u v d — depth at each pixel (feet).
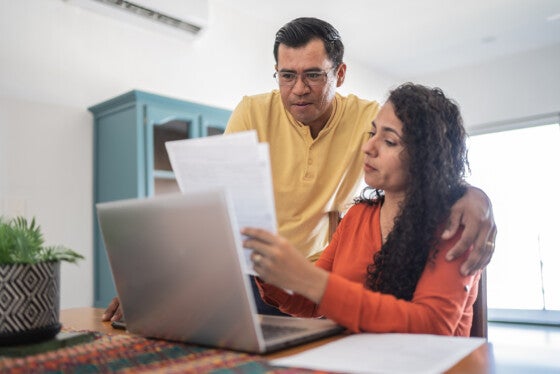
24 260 2.55
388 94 3.43
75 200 9.02
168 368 2.10
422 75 17.84
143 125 8.54
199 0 10.53
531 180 16.17
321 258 3.88
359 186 5.41
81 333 2.82
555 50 15.26
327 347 2.36
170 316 2.58
